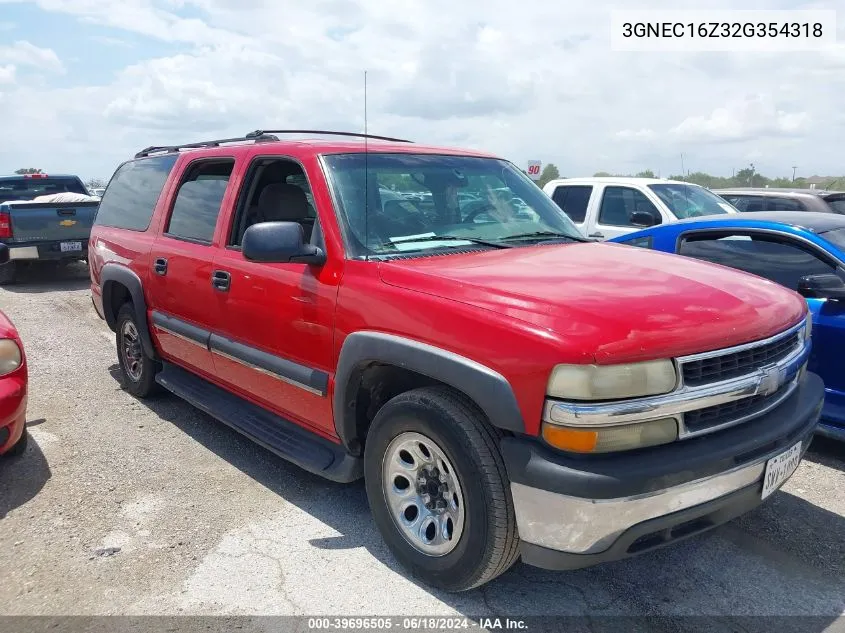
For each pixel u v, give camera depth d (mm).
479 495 2604
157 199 5039
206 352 4332
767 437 2648
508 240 3715
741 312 2736
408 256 3287
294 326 3471
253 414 4109
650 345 2396
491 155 4477
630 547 2500
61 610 2826
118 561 3182
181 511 3656
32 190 14664
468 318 2631
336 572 3092
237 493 3867
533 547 2525
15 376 3938
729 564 3160
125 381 5637
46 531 3449
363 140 4074
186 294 4430
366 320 3035
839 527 3480
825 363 4105
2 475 4090
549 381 2379
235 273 3900
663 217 8398
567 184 9648
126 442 4605
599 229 9039
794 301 3148
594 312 2479
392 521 3061
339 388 3193
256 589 2967
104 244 5598
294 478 4062
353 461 3354
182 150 5148
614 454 2406
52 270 13594
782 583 3016
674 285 2877
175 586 2988
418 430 2834
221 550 3275
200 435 4730
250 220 4117
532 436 2463
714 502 2547
